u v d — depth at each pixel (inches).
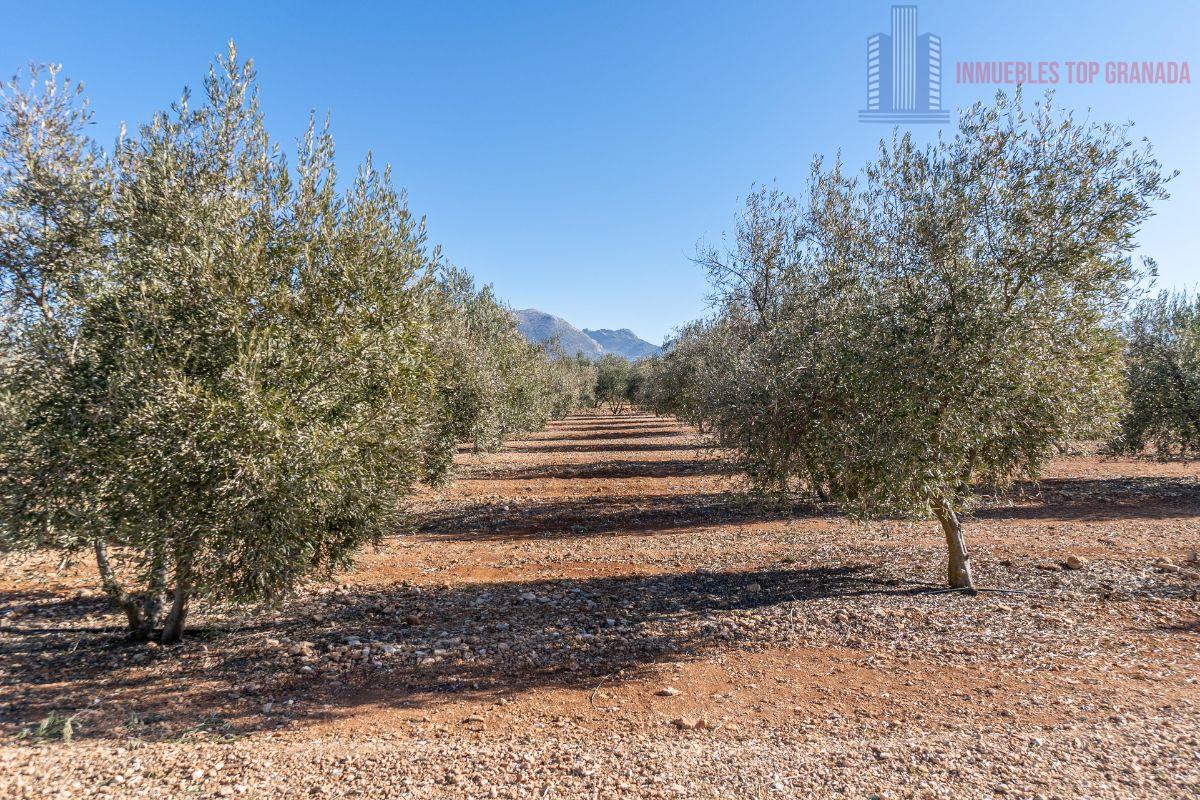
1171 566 412.2
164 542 248.2
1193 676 247.4
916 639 309.7
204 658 310.2
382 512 315.6
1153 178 303.4
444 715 244.4
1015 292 320.2
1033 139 328.5
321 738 223.0
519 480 1031.0
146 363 251.8
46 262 287.4
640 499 829.2
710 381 612.7
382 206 323.9
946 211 342.6
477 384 814.5
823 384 401.7
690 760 195.6
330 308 295.9
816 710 237.6
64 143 295.7
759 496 494.0
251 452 243.4
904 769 183.3
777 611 363.6
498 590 436.1
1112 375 335.6
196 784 185.2
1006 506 688.4
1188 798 160.2
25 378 269.7
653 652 311.9
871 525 617.6
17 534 266.2
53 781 184.9
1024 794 165.5
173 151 303.7
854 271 433.4
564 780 184.7
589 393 2972.4
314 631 351.6
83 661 303.6
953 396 313.0
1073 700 230.7
